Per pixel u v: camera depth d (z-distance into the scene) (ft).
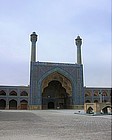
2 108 130.62
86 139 16.61
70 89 123.34
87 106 72.38
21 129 24.12
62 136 18.40
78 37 129.29
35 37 121.49
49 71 118.83
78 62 125.39
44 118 45.14
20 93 130.11
